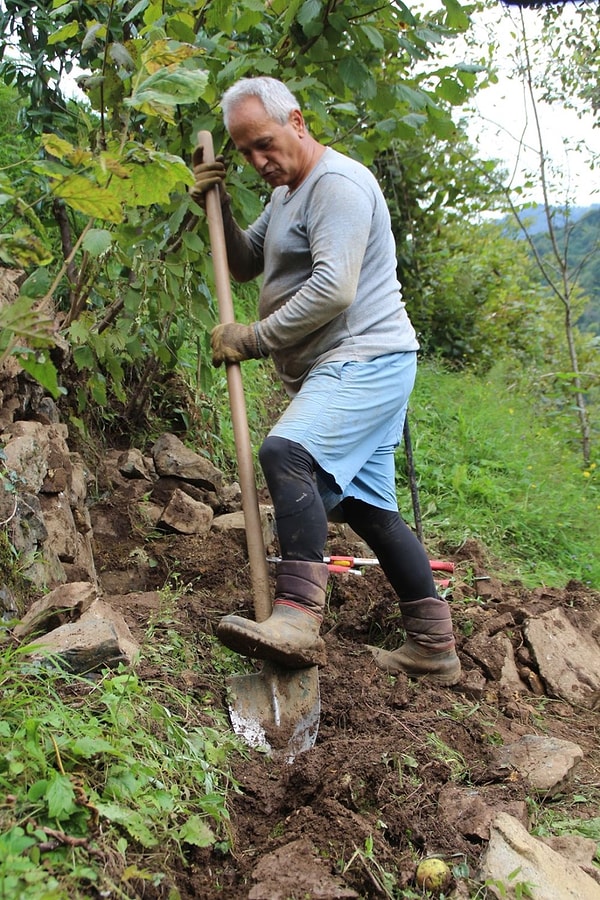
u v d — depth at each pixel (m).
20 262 2.17
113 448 4.40
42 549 2.93
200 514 3.79
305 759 2.46
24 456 2.94
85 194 2.21
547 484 5.89
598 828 2.51
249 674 2.81
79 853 1.79
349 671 3.14
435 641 3.12
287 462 2.71
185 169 2.47
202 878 2.03
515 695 3.25
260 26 3.67
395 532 3.12
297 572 2.69
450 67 3.80
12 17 4.23
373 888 2.00
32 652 2.31
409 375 2.95
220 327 2.90
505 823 2.25
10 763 1.88
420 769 2.51
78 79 3.31
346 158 2.84
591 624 3.70
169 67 2.49
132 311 3.87
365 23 3.62
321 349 2.88
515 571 4.66
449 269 9.14
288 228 2.84
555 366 9.72
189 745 2.33
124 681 2.30
